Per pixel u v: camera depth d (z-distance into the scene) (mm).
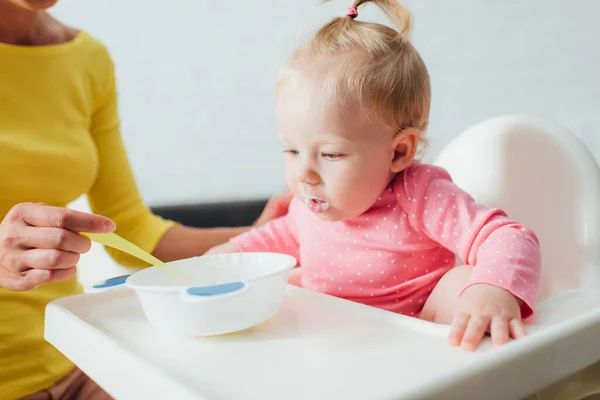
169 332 539
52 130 938
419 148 792
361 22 781
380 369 439
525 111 1590
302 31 812
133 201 1109
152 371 429
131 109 1455
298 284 840
